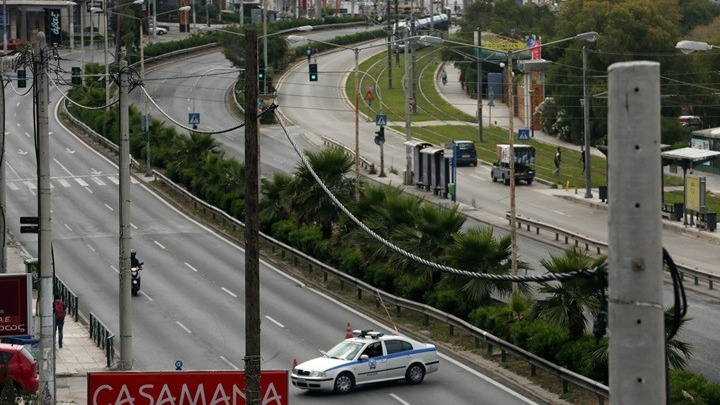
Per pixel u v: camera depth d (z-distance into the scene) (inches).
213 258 4707.2
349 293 4062.5
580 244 4825.3
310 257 4365.2
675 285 1143.6
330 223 4446.4
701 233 5034.5
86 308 3895.2
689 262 4485.7
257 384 1932.8
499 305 3366.1
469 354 3208.7
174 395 2134.6
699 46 3855.8
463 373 3016.7
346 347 2910.9
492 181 6717.5
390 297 3720.5
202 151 6230.3
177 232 5226.4
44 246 2709.2
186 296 4060.0
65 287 3880.4
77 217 5541.3
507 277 1593.3
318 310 3821.4
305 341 3398.1
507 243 3361.2
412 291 3629.4
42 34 2935.5
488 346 3154.5
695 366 3006.9
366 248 3860.7
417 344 2938.0
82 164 6875.0
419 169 6309.1
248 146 1959.9
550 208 5851.4
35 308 3806.6
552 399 2728.8
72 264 4606.3
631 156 906.1
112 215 5580.7
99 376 2122.3
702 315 3624.5
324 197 4402.1
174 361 3196.4
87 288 4200.3
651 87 900.6
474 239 3341.5
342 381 2824.8
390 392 2837.1
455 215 3649.1
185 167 6200.8
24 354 2812.5
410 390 2854.3
